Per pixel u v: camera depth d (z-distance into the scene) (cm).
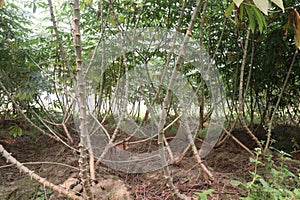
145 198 191
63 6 355
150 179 219
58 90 353
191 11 295
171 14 303
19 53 317
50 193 204
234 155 275
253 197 163
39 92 325
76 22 127
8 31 326
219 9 294
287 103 373
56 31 208
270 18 264
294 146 315
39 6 340
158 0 298
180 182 209
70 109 321
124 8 302
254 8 154
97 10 298
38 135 348
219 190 191
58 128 334
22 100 318
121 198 189
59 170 238
